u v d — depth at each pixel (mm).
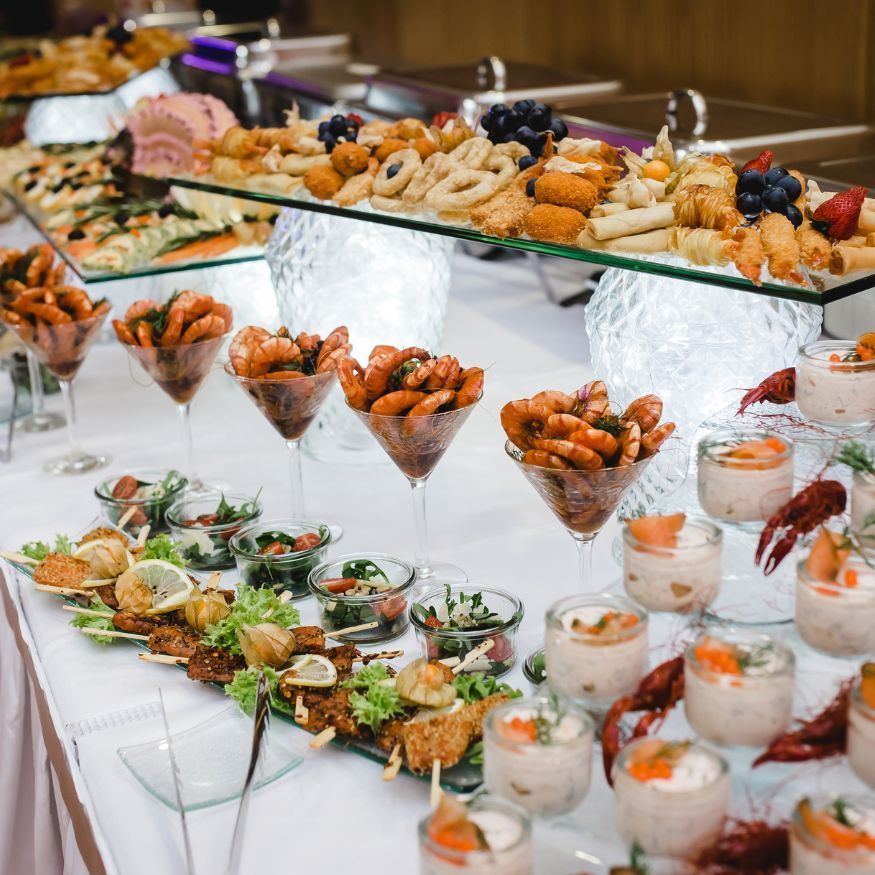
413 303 2314
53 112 4500
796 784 1152
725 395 1787
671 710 1251
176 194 3010
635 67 4344
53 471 2467
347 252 2260
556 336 3080
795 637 1280
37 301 2357
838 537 1253
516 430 1501
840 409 1528
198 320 2131
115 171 3590
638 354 1813
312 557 1813
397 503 2211
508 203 1889
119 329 2146
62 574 1848
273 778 1362
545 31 4863
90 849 1418
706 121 2801
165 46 5223
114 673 1655
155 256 2725
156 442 2625
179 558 1840
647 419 1472
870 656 1219
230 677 1562
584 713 1160
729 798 1065
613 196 1843
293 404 1934
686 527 1319
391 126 2465
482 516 2119
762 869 1039
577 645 1220
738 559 1377
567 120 2975
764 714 1125
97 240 2857
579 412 1504
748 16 3711
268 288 2812
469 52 5461
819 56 3473
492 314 3332
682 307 1769
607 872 1108
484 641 1504
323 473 2389
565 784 1115
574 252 1755
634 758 1079
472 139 2146
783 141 2643
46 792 1871
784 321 1770
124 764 1420
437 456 1764
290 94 4367
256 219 2787
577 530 1521
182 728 1507
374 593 1668
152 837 1312
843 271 1567
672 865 1044
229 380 2959
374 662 1587
